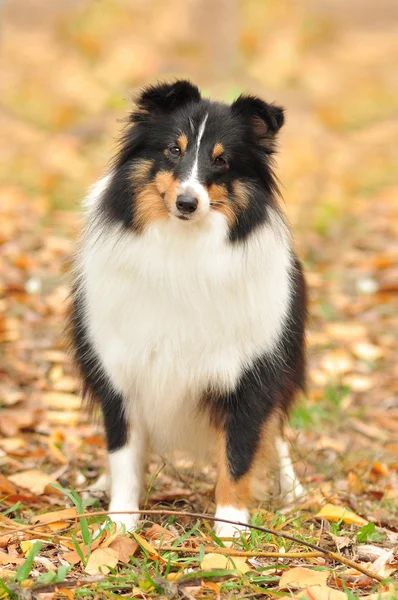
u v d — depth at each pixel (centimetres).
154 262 646
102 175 723
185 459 827
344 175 1944
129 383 684
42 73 2569
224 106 679
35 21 3262
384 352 1136
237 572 570
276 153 683
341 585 579
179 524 689
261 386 678
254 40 2864
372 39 3381
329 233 1552
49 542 620
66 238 1367
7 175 1711
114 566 580
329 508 697
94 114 2180
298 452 856
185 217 627
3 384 982
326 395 1000
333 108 2433
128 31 3014
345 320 1228
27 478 748
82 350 715
